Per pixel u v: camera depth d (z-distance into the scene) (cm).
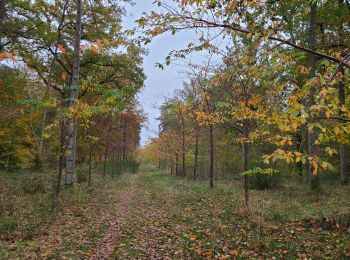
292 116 312
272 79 468
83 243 668
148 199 1367
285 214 891
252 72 475
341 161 1781
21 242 648
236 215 909
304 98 346
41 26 1645
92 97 1379
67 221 845
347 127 332
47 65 1939
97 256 595
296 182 1909
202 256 586
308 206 1024
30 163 2205
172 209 1075
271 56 414
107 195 1423
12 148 1884
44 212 906
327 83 328
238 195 1320
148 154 5141
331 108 344
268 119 445
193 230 773
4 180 1581
